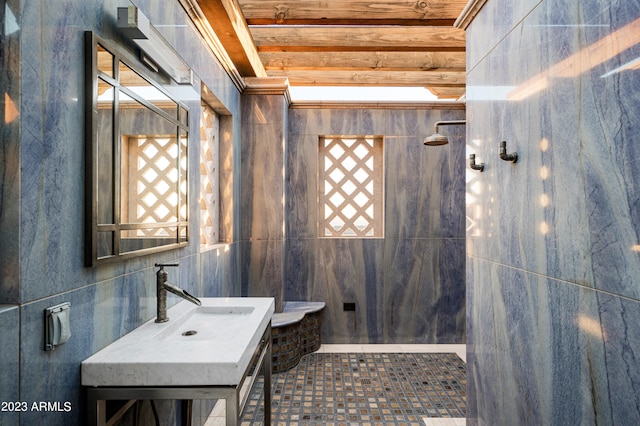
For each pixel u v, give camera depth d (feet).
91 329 3.50
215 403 7.34
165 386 3.37
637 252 2.61
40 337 2.84
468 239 5.75
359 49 9.06
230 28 7.02
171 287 4.65
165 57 4.72
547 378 3.72
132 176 4.15
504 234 4.59
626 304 2.72
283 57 9.94
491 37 4.91
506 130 4.50
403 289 11.00
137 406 4.36
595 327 3.03
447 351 10.38
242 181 9.78
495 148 4.81
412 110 11.00
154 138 4.71
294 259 10.96
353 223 11.50
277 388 8.08
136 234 4.26
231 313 5.43
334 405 7.35
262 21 7.88
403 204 11.00
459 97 11.55
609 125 2.85
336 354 10.12
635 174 2.62
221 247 7.87
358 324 11.00
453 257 11.02
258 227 9.80
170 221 5.18
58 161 3.04
